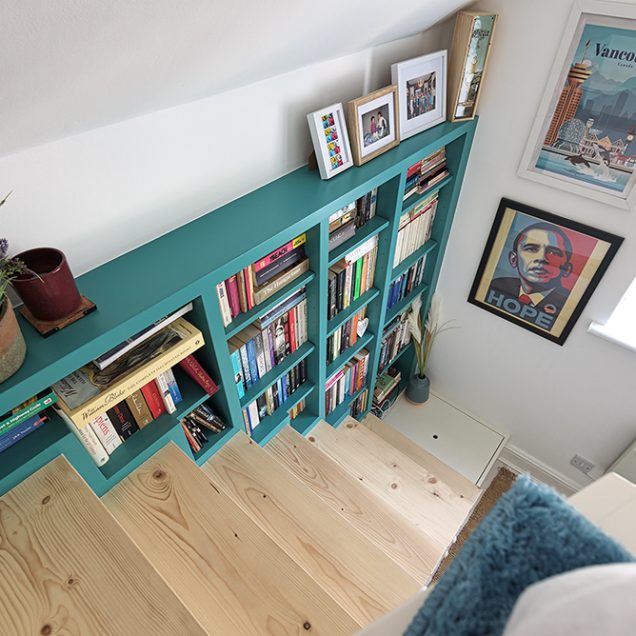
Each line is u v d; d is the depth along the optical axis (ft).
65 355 2.83
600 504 1.62
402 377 9.79
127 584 2.82
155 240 3.85
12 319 2.64
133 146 3.31
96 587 2.81
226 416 4.89
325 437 7.04
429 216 6.96
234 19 2.27
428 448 8.82
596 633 0.82
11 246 2.97
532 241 6.57
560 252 6.39
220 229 3.98
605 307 6.41
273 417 5.88
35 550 2.94
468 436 9.00
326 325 5.74
